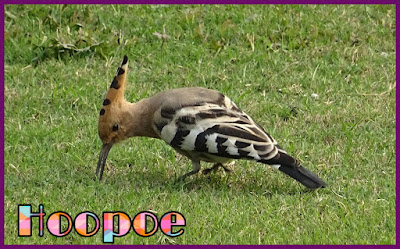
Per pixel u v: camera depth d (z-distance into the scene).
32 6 16.66
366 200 11.40
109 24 16.55
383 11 17.30
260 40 16.22
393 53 16.03
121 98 11.53
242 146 10.91
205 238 10.46
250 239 10.41
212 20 16.77
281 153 11.02
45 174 12.03
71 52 15.66
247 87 14.86
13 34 16.00
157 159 12.51
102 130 11.58
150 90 14.73
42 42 15.77
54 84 14.80
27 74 15.04
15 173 12.08
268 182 11.91
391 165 12.48
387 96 14.67
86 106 14.10
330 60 15.80
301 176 11.00
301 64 15.55
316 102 14.43
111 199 11.29
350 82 15.15
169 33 16.39
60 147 12.91
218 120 11.03
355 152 12.84
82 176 11.95
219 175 12.11
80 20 16.50
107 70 15.28
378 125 13.72
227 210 10.97
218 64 15.59
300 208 11.07
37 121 13.76
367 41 16.45
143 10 16.94
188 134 11.08
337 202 11.31
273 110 14.09
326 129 13.54
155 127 11.42
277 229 10.62
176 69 15.37
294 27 16.53
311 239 10.44
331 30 16.58
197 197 11.29
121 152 12.64
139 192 11.45
